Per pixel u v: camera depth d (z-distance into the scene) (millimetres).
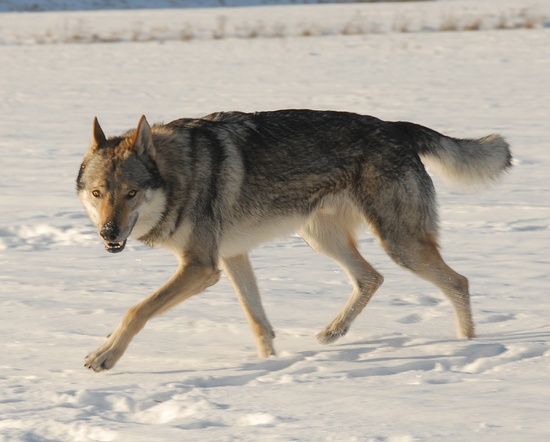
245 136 21562
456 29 115062
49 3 178500
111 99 67188
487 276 25812
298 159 21797
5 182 40625
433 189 22422
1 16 159750
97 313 23234
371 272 22500
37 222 33500
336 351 19656
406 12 146250
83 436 13984
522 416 13617
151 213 20312
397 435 13109
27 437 13969
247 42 109875
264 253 29844
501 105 58438
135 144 20031
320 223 22844
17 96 70188
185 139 20891
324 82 73062
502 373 16375
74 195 37938
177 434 13719
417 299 24125
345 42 105688
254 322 20547
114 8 178250
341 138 21969
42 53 103625
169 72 83625
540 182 38219
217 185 20984
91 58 97562
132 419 14914
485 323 21703
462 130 49094
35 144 49656
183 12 163125
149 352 20375
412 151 22219
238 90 69688
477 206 34625
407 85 69688
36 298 24750
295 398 15398
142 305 19531
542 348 18047
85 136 51812
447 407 14328
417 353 18984
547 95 62250
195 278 20453
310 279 26500
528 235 30391
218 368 18812
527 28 112062
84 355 19844
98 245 31203
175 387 16641
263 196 21641
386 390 15594
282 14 152500
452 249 29109
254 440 13273
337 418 14125
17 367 18875
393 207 21859
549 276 25562
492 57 86188
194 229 20609
